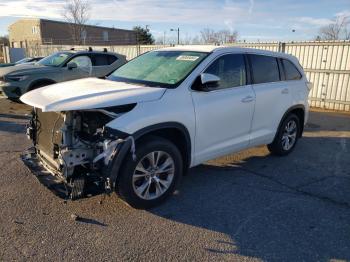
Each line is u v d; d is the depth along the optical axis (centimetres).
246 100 478
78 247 316
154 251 314
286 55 584
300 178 502
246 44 1362
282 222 372
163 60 475
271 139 554
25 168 501
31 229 342
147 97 375
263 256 313
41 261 295
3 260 294
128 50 1900
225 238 339
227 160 572
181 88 405
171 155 392
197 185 463
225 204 410
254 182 480
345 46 1122
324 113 1099
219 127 446
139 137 362
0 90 946
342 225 370
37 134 412
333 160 589
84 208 387
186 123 400
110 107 350
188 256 309
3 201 397
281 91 547
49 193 420
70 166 341
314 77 1218
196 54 459
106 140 341
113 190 361
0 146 610
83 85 414
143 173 376
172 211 388
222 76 456
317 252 321
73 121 348
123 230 346
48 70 976
